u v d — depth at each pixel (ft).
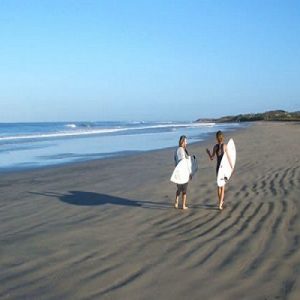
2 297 15.53
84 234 24.23
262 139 118.01
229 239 22.67
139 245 21.85
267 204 31.58
